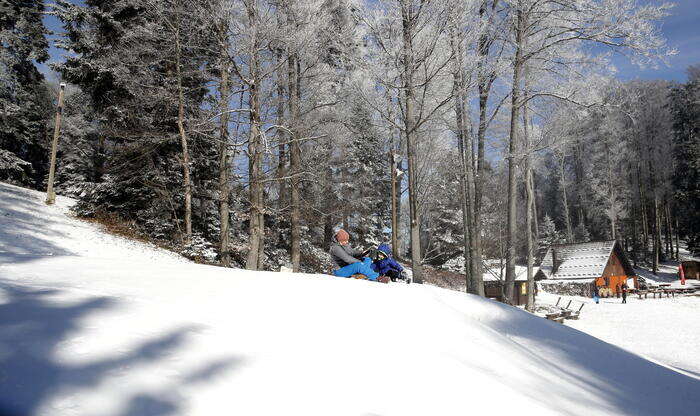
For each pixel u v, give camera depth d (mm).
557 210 68938
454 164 19812
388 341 2316
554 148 17516
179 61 17469
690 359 12445
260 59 15023
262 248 18344
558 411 2051
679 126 48469
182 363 1497
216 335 1821
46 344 1401
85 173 22156
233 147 15945
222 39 14906
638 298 32594
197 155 20531
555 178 66188
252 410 1312
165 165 20172
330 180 23062
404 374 1906
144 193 19641
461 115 15703
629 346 14219
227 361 1598
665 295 34250
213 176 21078
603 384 3357
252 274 3654
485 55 14117
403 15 12758
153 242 18703
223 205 18391
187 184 18656
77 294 2070
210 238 21828
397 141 20719
